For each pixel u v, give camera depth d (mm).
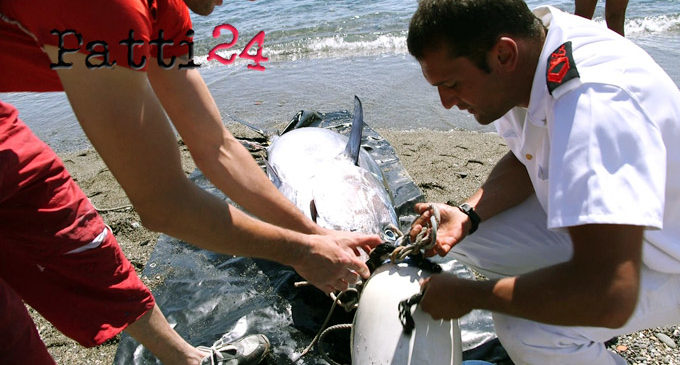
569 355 1741
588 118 1391
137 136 1344
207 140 2020
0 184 1589
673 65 5113
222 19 8484
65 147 4656
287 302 2490
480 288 1561
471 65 1534
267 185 2125
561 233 2051
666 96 1473
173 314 2486
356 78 5816
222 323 2410
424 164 3777
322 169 2910
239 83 5961
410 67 6000
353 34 7266
